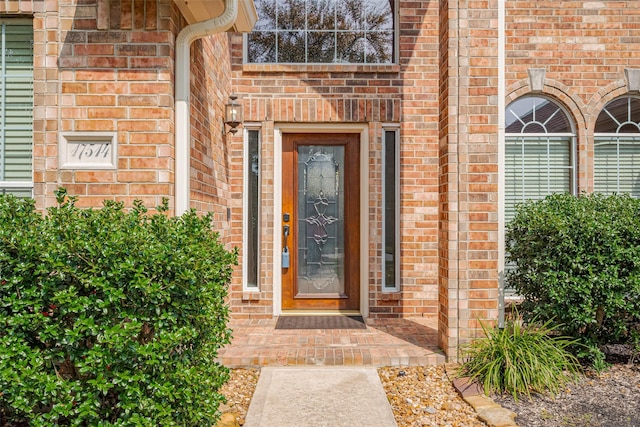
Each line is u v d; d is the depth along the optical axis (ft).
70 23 12.39
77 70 12.37
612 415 11.02
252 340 16.14
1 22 12.87
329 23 20.02
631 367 13.97
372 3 20.10
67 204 9.06
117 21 12.38
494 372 12.38
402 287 19.60
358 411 11.35
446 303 14.52
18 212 8.75
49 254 8.05
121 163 12.35
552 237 13.71
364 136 19.88
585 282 13.37
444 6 14.96
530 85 20.21
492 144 14.38
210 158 16.19
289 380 13.20
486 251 14.37
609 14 20.18
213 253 9.89
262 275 19.36
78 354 8.35
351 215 20.38
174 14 12.76
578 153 20.39
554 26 20.21
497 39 14.40
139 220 9.49
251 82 19.47
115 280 8.27
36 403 8.09
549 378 12.19
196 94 14.38
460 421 10.93
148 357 8.29
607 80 20.24
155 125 12.37
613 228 13.39
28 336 8.41
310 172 20.49
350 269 20.38
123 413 8.35
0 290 8.25
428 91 19.57
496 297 14.30
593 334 13.99
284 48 20.02
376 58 20.04
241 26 15.40
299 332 17.28
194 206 14.15
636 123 20.86
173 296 8.79
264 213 19.40
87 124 12.34
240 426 10.71
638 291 13.07
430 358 14.30
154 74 12.39
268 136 19.40
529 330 13.41
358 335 16.83
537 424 10.63
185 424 8.86
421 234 19.66
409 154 19.61
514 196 20.98
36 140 12.36
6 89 13.05
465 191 14.38
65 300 7.91
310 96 19.44
